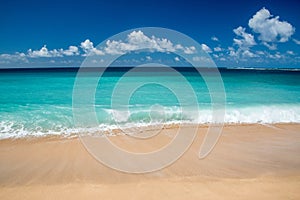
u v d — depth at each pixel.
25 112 10.99
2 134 8.30
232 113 11.37
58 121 9.73
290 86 21.39
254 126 9.68
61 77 26.83
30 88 18.38
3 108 11.83
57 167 5.86
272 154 6.87
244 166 6.02
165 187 4.62
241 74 37.59
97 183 4.94
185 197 4.22
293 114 11.44
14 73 34.84
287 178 5.10
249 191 4.44
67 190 4.55
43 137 8.05
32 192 4.49
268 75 35.28
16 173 5.52
